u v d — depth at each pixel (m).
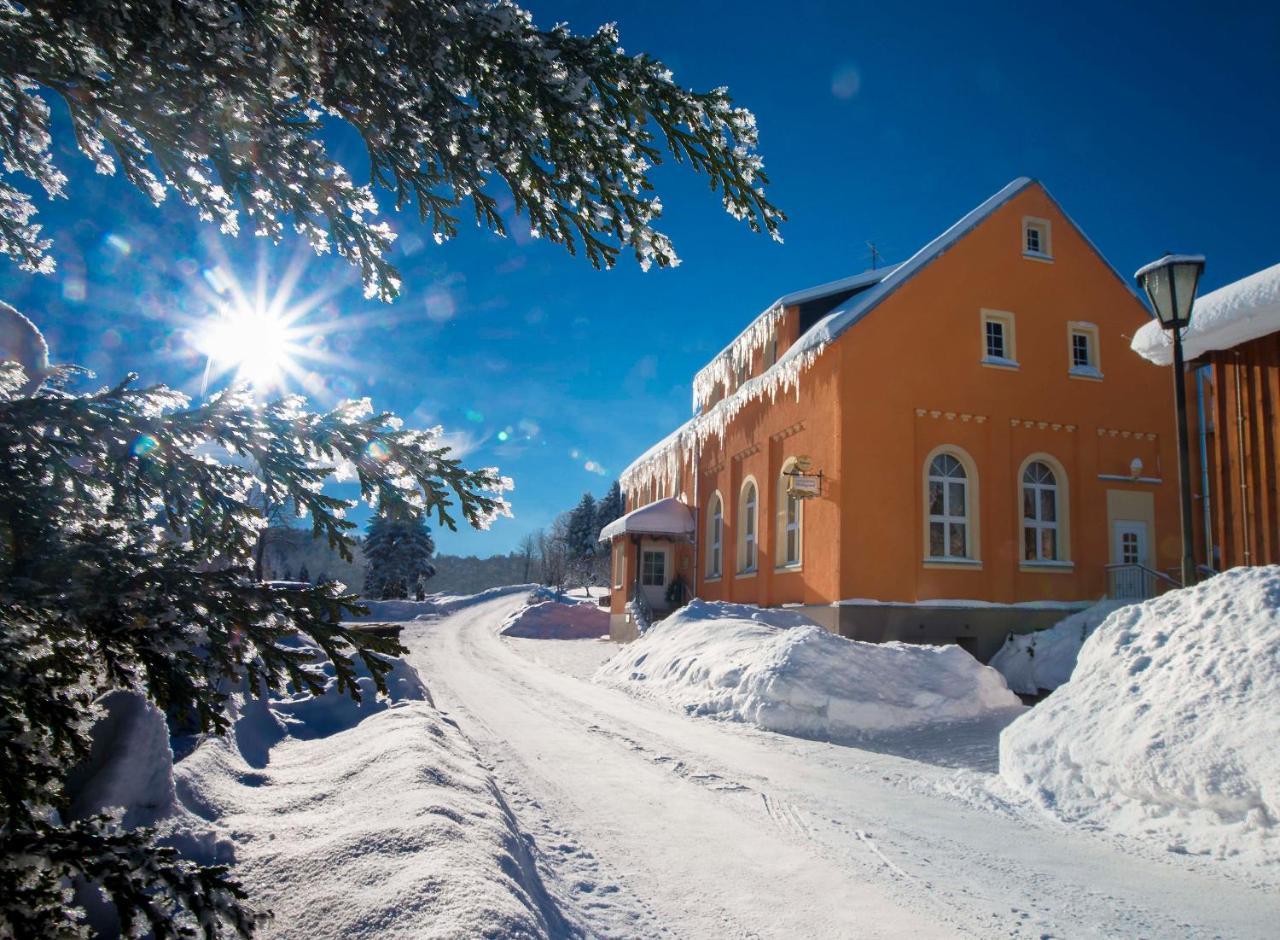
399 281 3.25
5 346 3.49
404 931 2.76
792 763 8.93
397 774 4.58
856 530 16.66
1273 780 5.66
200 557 2.35
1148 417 19.05
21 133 2.94
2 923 1.79
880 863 5.39
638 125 2.98
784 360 19.19
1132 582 17.17
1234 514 11.29
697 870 5.09
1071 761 7.25
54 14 2.38
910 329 17.62
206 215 3.11
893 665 11.94
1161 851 5.83
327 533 2.63
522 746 8.85
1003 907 4.66
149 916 1.84
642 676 15.75
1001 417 17.95
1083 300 19.11
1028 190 19.14
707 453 26.11
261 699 6.23
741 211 3.17
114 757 3.24
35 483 2.26
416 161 3.18
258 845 3.58
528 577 95.31
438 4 2.58
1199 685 6.74
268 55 2.58
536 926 3.08
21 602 1.97
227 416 2.48
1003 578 17.38
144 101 2.60
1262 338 11.04
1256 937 4.29
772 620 16.31
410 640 28.34
